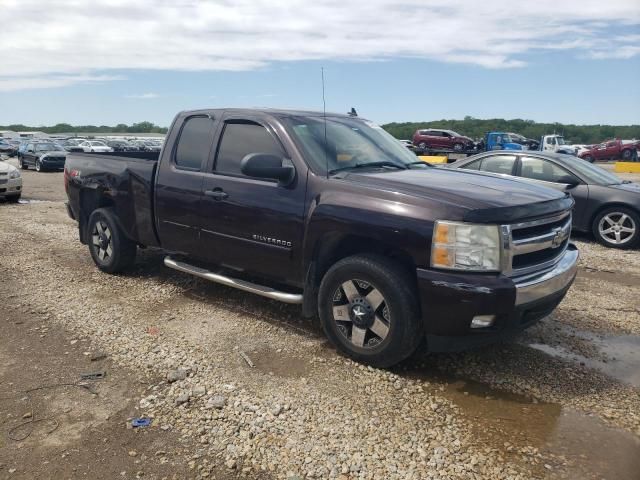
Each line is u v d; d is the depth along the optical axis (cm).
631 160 4125
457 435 313
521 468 284
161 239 545
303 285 435
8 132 6750
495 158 952
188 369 388
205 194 485
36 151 2594
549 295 376
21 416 329
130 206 571
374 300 385
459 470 282
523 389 371
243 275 551
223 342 439
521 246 363
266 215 440
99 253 628
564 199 418
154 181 542
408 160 502
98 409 338
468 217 347
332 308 408
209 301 536
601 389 373
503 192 387
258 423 321
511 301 348
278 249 439
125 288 576
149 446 300
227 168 482
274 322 482
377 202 382
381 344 384
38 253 732
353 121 526
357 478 275
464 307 348
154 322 480
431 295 355
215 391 359
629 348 443
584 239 906
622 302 560
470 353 425
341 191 402
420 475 277
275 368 394
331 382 373
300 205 421
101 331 458
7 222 993
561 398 359
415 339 376
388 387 368
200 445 301
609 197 842
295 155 434
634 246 834
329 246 414
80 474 277
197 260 568
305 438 308
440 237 352
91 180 615
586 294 587
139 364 398
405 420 328
